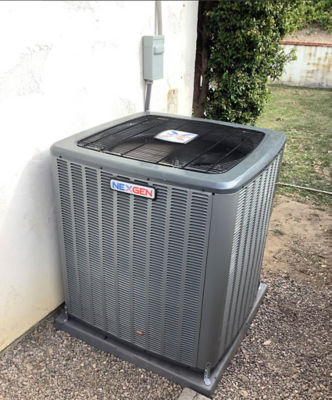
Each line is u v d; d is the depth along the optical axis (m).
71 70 1.79
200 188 1.32
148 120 2.03
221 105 3.84
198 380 1.73
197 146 1.66
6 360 1.86
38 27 1.58
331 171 4.34
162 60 2.35
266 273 2.61
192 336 1.64
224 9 3.37
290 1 3.59
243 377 1.82
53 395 1.70
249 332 2.10
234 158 1.53
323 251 2.88
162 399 1.70
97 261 1.74
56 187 1.71
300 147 5.11
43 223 1.89
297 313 2.25
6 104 1.54
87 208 1.64
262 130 1.90
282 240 3.01
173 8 2.49
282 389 1.76
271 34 3.58
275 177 1.81
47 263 1.99
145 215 1.48
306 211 3.46
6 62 1.49
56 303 2.14
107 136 1.76
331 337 2.07
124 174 1.46
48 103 1.72
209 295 1.52
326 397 1.72
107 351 1.93
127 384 1.77
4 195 1.65
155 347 1.78
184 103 3.03
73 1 1.70
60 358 1.89
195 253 1.45
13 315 1.87
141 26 2.20
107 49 1.97
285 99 7.71
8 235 1.72
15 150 1.64
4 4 1.43
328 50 7.99
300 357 1.94
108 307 1.83
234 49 3.54
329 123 6.23
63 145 1.63
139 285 1.66
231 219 1.37
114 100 2.12
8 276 1.78
